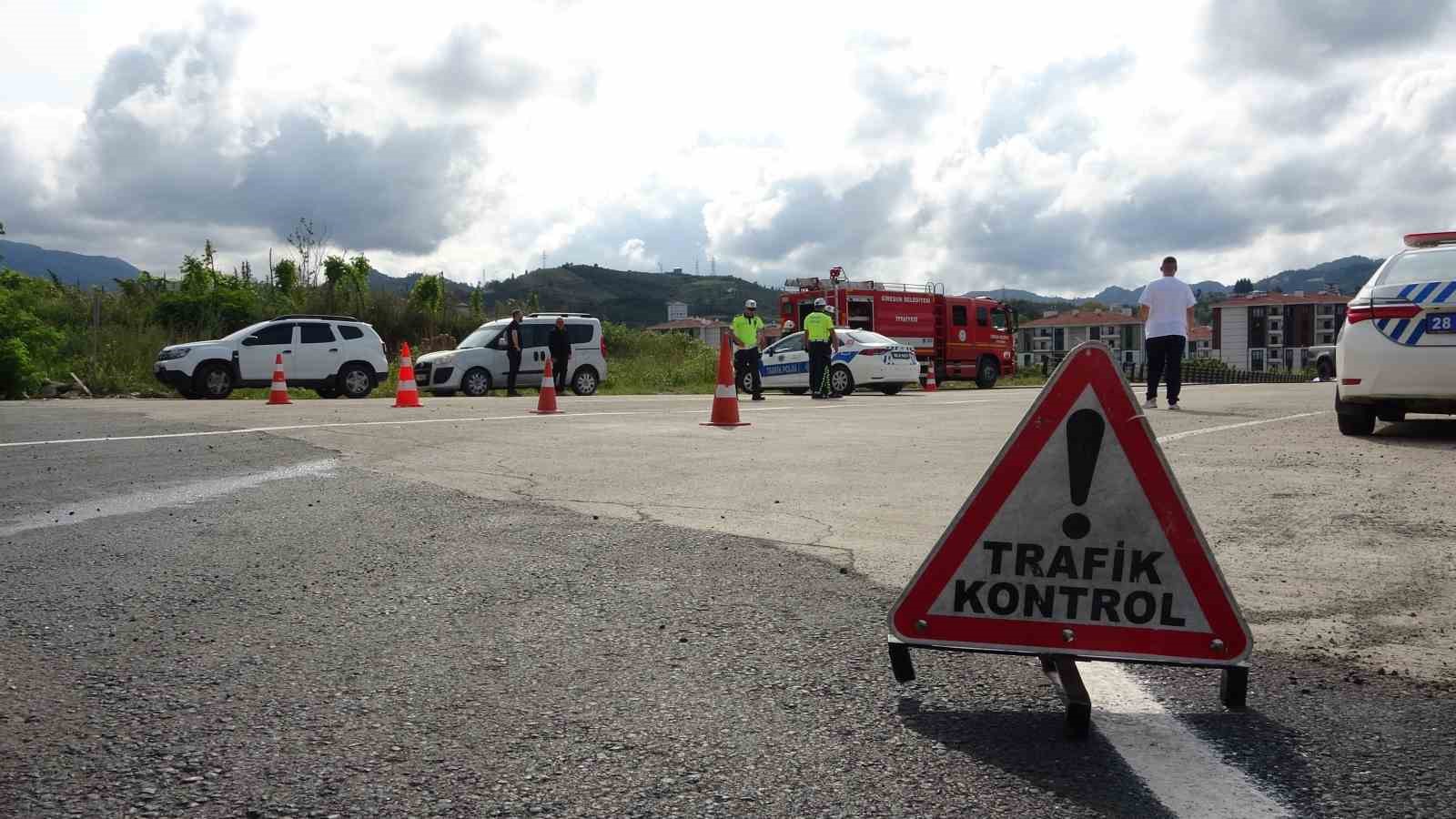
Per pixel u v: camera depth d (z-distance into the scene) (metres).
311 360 21.19
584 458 8.45
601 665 3.11
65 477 7.15
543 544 4.87
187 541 4.92
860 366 21.78
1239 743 2.52
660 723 2.65
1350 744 2.50
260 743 2.52
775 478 7.23
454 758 2.43
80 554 4.63
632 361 36.56
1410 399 8.36
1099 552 2.86
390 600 3.86
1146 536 2.83
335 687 2.92
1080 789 2.27
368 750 2.48
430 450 8.95
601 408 15.57
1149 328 12.98
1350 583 4.04
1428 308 8.21
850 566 4.42
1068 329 110.75
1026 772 2.35
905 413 14.05
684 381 29.36
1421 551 4.54
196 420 12.27
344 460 8.18
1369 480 6.50
